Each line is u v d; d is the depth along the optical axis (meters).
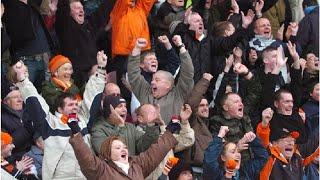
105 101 33.53
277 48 38.84
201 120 35.91
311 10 42.66
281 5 42.50
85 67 37.62
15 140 32.88
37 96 32.38
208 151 33.97
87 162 30.28
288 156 35.81
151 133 32.97
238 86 37.78
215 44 38.69
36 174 32.38
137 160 31.59
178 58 37.69
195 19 38.31
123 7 38.66
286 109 37.62
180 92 36.06
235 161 33.84
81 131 33.09
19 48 36.38
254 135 34.69
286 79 40.31
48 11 37.84
